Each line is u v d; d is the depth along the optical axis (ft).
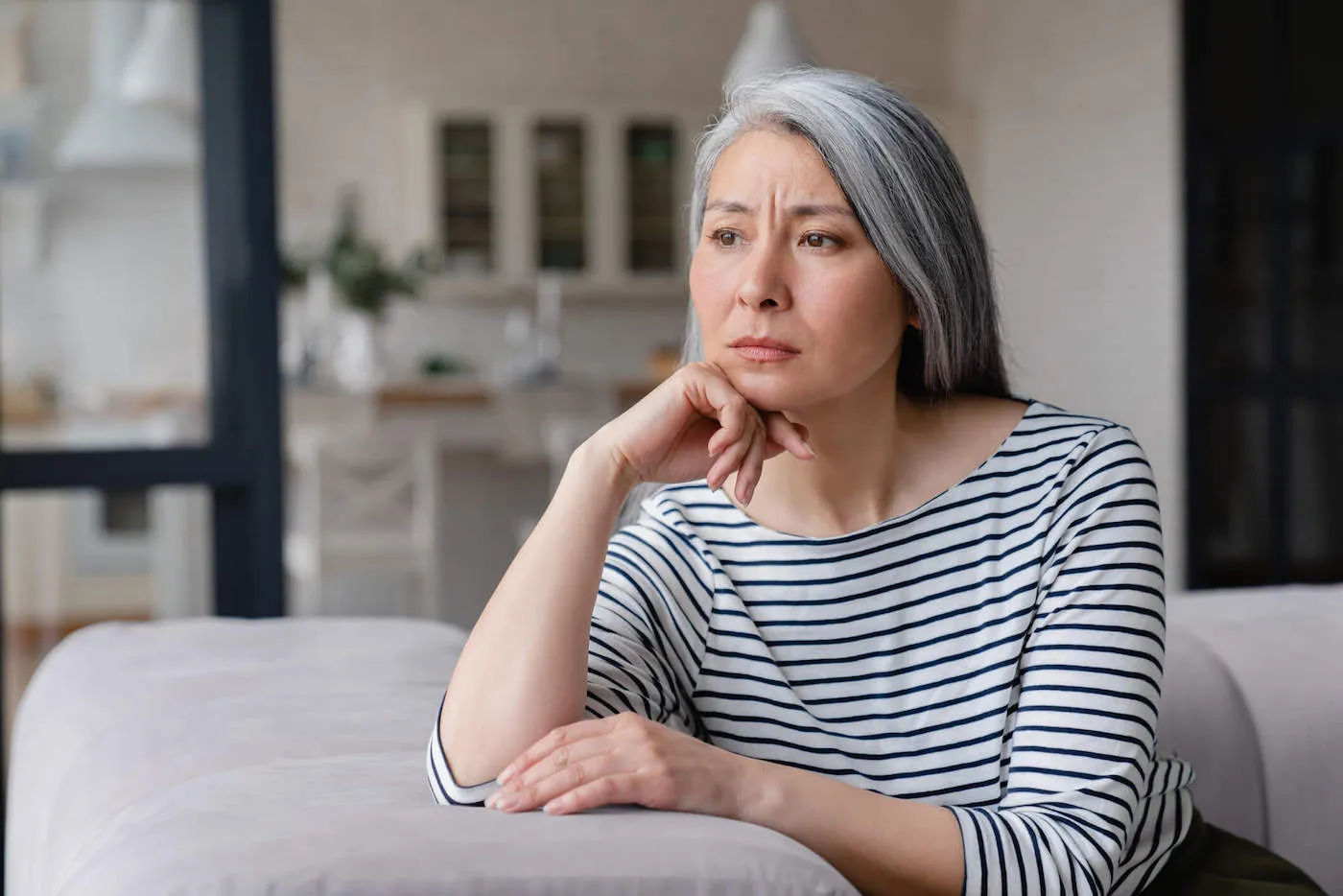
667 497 3.64
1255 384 14.60
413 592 19.08
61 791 3.72
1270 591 5.50
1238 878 3.37
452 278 21.44
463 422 17.60
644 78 22.98
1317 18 13.34
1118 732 3.07
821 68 3.33
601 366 22.82
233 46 8.39
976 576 3.34
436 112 21.38
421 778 3.07
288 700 4.02
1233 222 14.93
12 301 8.19
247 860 2.36
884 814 2.84
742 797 2.77
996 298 3.47
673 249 22.39
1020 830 2.88
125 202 8.32
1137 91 17.30
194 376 8.43
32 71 8.17
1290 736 4.60
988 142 22.20
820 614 3.39
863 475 3.43
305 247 20.21
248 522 8.56
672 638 3.43
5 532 8.38
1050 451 3.43
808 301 3.09
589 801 2.65
